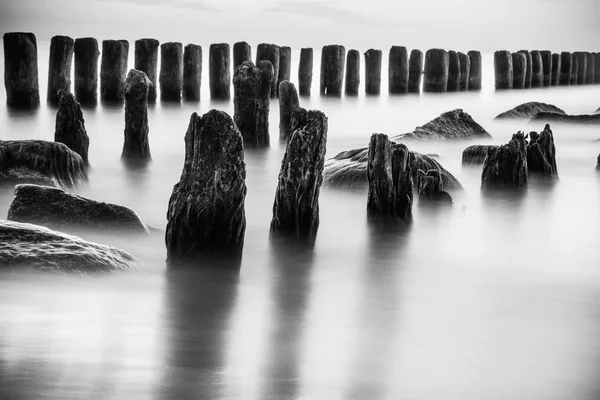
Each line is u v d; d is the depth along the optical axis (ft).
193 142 36.06
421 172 49.73
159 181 58.03
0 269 30.99
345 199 50.67
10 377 22.75
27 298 29.27
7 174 47.91
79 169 52.13
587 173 66.54
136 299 30.94
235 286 34.78
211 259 35.83
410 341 28.43
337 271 38.09
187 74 108.37
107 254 33.63
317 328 29.55
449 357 26.78
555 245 44.68
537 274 39.06
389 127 101.45
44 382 22.54
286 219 40.70
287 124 71.87
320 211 48.44
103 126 88.99
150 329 27.76
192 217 35.60
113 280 32.22
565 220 50.47
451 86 129.70
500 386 24.43
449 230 46.65
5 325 26.76
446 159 67.36
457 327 30.32
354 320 30.76
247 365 25.12
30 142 49.24
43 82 155.94
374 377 24.71
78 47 102.47
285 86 71.67
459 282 37.11
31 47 98.32
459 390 23.98
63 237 33.19
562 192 58.39
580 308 33.45
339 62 117.50
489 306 33.45
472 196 54.95
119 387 22.50
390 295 34.68
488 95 136.26
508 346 28.25
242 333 28.40
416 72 124.36
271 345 27.22
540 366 26.22
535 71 147.13
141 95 61.46
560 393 24.02
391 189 44.65
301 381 24.06
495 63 138.31
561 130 94.43
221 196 35.63
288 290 34.68
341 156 56.80
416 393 23.62
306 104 116.67
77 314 28.30
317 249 41.50
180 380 23.38
